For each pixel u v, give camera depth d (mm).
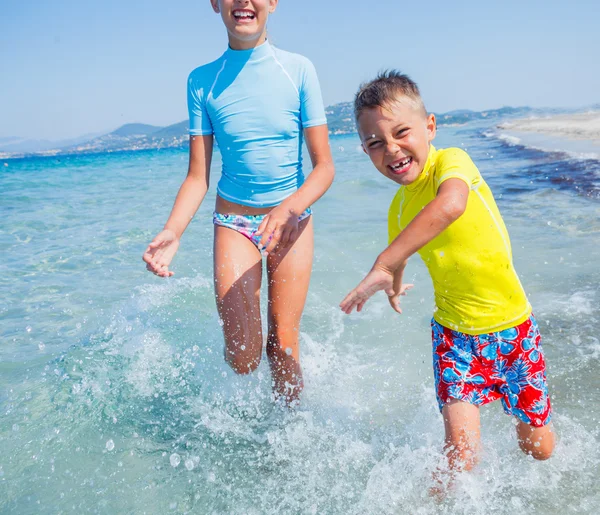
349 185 10250
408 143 2305
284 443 2520
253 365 2920
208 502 2135
